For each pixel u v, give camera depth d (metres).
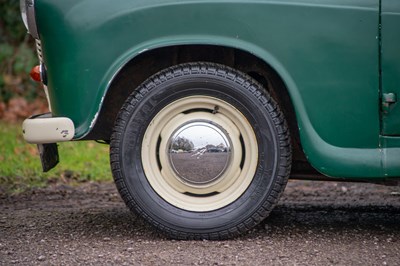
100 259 4.44
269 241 4.81
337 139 4.64
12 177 7.43
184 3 4.55
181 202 4.73
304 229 5.18
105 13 4.59
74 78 4.62
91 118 4.64
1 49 11.98
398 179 4.78
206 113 4.72
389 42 4.58
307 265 4.32
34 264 4.38
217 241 4.76
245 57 4.93
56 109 4.75
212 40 4.55
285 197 6.60
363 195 6.66
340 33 4.57
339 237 4.96
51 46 4.67
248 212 4.70
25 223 5.47
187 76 4.66
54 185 7.17
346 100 4.61
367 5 4.57
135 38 4.59
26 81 11.81
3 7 12.34
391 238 4.94
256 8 4.55
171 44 4.55
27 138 4.69
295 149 5.04
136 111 4.68
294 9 4.56
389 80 4.60
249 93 4.66
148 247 4.66
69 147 8.69
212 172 4.70
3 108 11.35
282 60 4.58
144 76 5.00
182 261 4.38
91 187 7.10
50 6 4.64
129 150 4.70
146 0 4.59
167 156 4.71
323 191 6.86
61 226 5.34
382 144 4.65
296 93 4.60
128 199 4.72
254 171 4.71
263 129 4.67
